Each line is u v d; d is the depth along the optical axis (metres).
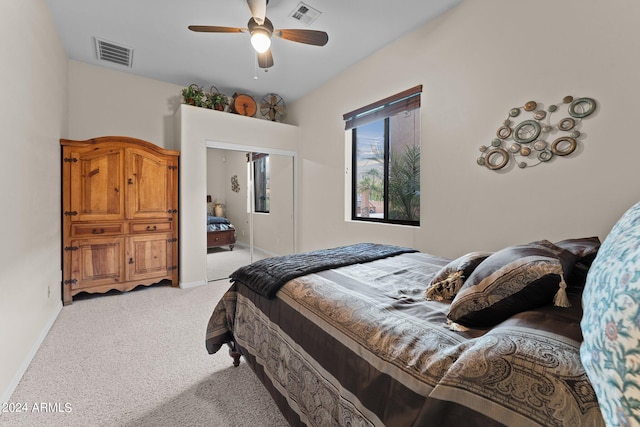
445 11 2.41
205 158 3.57
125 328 2.30
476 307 0.92
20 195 1.67
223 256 3.86
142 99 3.60
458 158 2.35
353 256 1.94
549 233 1.86
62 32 2.67
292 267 1.63
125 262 3.10
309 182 4.16
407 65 2.74
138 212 3.16
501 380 0.61
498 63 2.08
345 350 0.97
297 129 4.37
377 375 0.84
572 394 0.53
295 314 1.26
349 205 3.59
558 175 1.81
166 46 2.92
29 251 1.82
